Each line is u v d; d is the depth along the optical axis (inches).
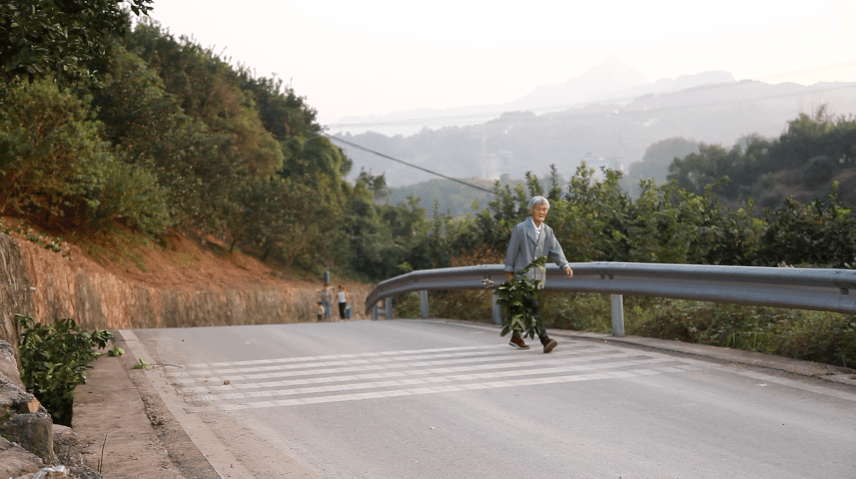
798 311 309.7
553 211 583.5
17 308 276.8
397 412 223.6
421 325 469.4
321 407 231.8
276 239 1547.7
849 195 2691.9
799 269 266.5
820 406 217.0
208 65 1672.0
